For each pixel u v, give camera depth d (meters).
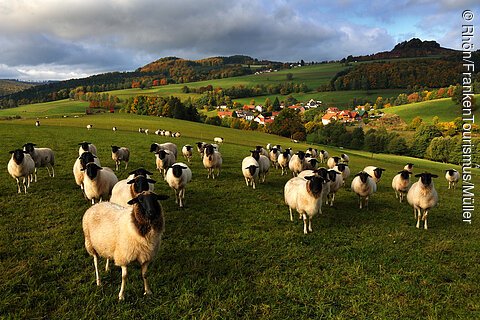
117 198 10.64
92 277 7.64
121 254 6.63
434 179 29.75
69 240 9.54
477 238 11.77
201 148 30.28
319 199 11.08
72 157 24.19
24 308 6.39
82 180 14.12
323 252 9.73
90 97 169.12
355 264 8.96
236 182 19.22
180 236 10.34
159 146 25.91
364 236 11.27
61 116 90.62
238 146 45.09
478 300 7.45
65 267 8.05
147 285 7.10
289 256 9.30
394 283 8.03
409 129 94.00
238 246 9.84
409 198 13.05
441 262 9.48
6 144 28.00
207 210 13.32
